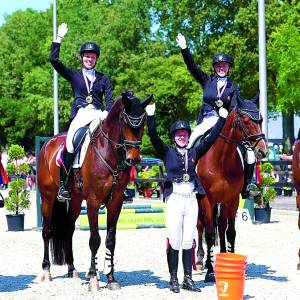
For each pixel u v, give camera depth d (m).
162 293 9.80
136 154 9.58
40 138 17.84
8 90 63.12
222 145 10.55
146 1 47.12
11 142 65.38
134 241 16.33
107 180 10.08
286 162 29.12
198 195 10.38
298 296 9.48
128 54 47.81
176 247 9.92
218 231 11.98
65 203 11.31
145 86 43.81
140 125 9.56
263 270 11.72
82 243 16.08
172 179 9.92
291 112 39.41
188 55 11.66
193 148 10.19
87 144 10.33
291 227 19.11
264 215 20.52
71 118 11.00
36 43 62.12
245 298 9.33
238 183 10.80
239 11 38.06
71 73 10.99
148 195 32.16
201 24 40.50
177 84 41.31
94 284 10.11
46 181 11.33
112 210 10.34
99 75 11.05
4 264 12.87
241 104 10.38
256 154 10.19
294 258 13.16
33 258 13.67
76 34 48.31
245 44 39.06
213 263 10.76
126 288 10.27
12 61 63.12
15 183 19.20
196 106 39.72
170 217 9.86
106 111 10.69
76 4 55.06
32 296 9.70
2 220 22.91
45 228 11.28
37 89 54.31
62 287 10.44
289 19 35.09
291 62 33.16
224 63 11.45
